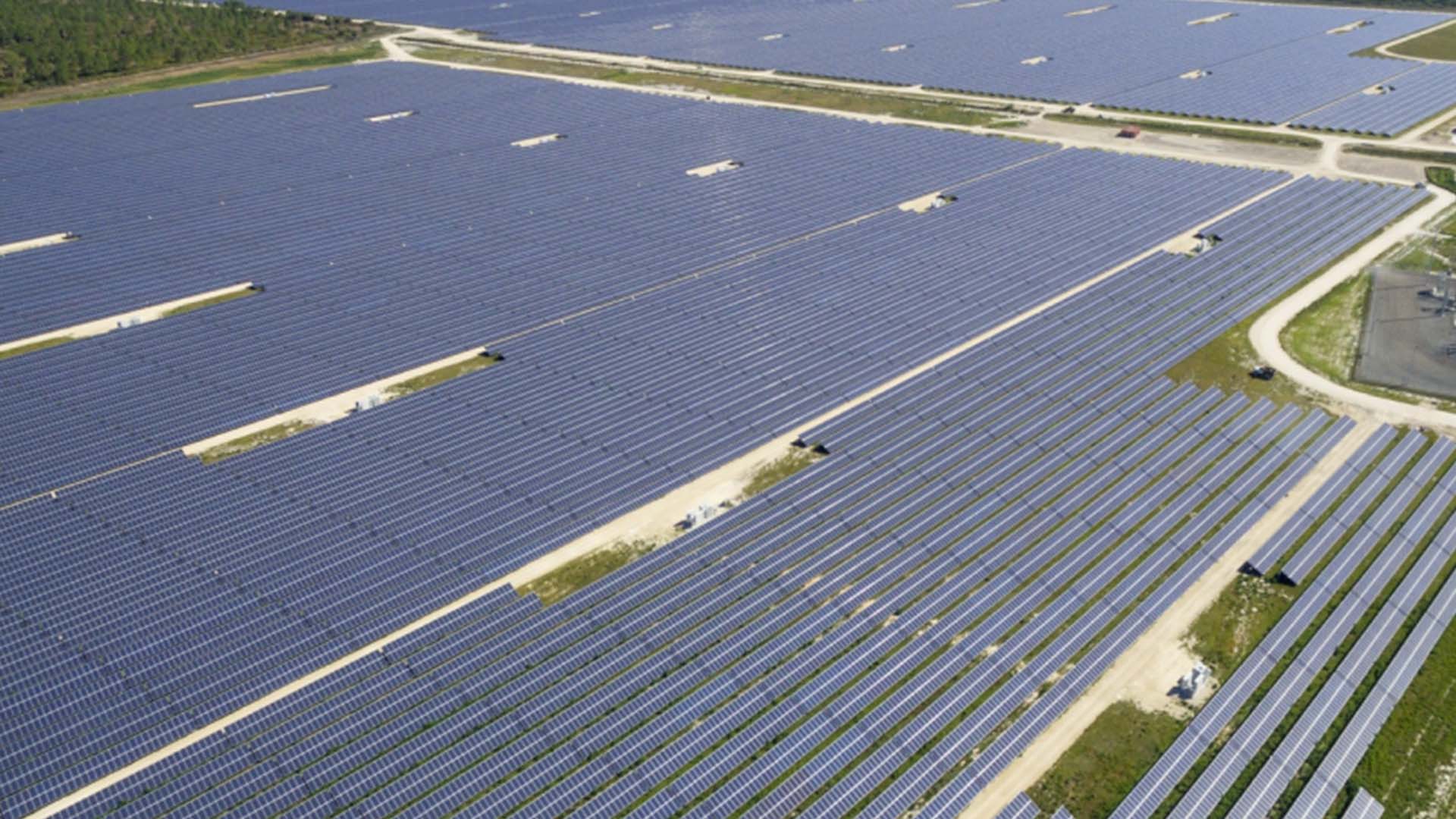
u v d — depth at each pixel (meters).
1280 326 72.38
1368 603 47.78
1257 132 115.88
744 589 48.25
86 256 81.62
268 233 86.81
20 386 63.03
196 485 54.34
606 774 39.47
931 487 55.41
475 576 48.84
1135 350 68.88
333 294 75.62
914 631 46.12
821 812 38.12
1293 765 39.91
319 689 42.53
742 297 75.38
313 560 49.22
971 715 41.84
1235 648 45.28
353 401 63.22
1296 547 51.00
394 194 96.31
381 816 37.78
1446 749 40.62
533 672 43.69
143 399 62.03
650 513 53.84
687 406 62.03
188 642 44.47
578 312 73.44
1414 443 58.66
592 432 59.38
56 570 48.31
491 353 68.19
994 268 80.50
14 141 112.25
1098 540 51.31
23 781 38.62
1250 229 87.69
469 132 116.94
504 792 38.62
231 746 40.19
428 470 55.88
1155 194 95.81
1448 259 81.88
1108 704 42.62
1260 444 58.78
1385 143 111.12
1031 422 61.00
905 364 67.06
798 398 63.09
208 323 71.19
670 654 44.56
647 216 90.88
